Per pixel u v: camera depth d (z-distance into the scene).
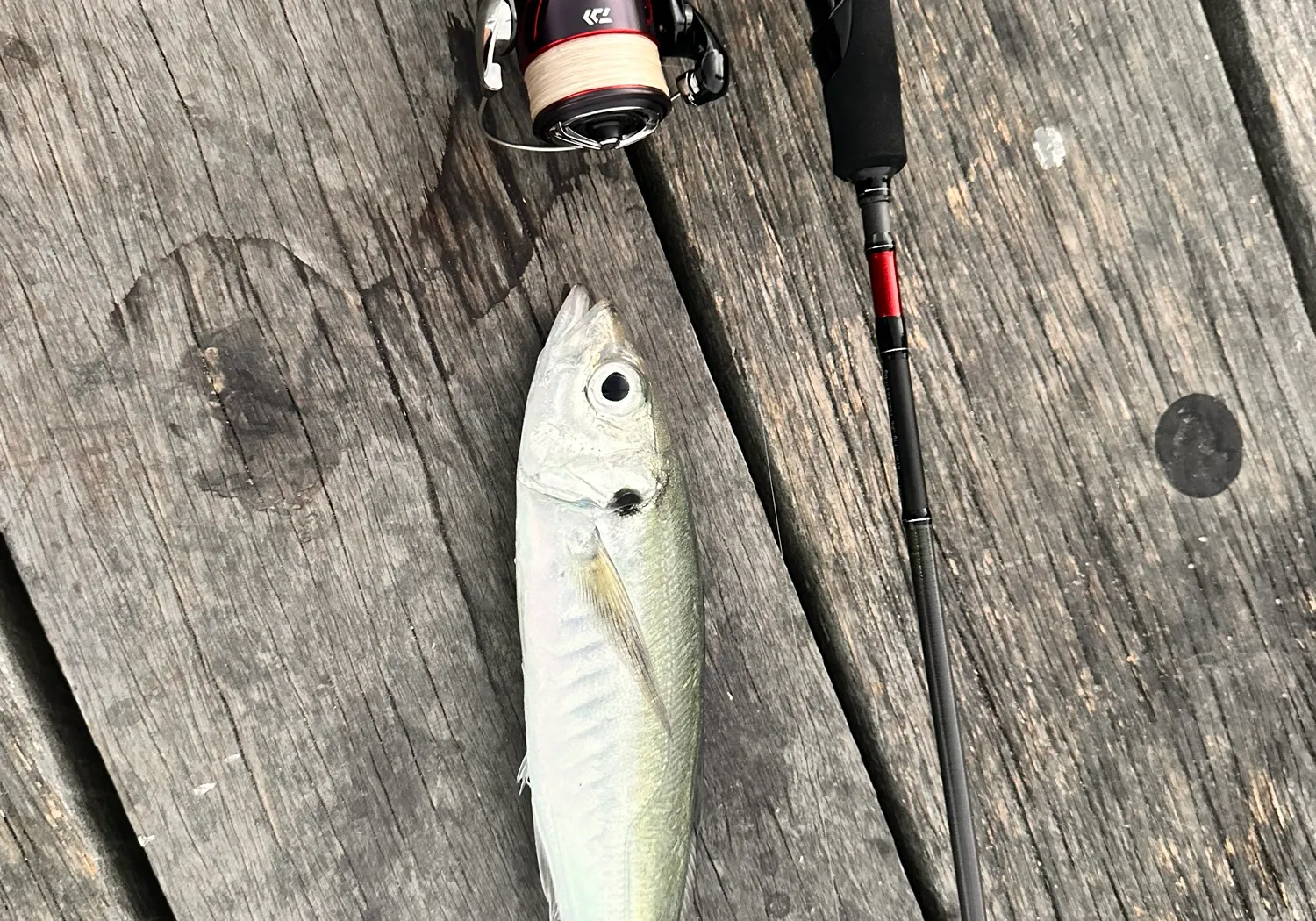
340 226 0.48
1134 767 0.53
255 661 0.47
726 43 0.51
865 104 0.46
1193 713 0.53
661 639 0.47
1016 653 0.52
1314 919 0.52
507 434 0.49
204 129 0.47
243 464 0.47
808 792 0.51
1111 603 0.53
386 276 0.48
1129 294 0.53
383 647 0.48
